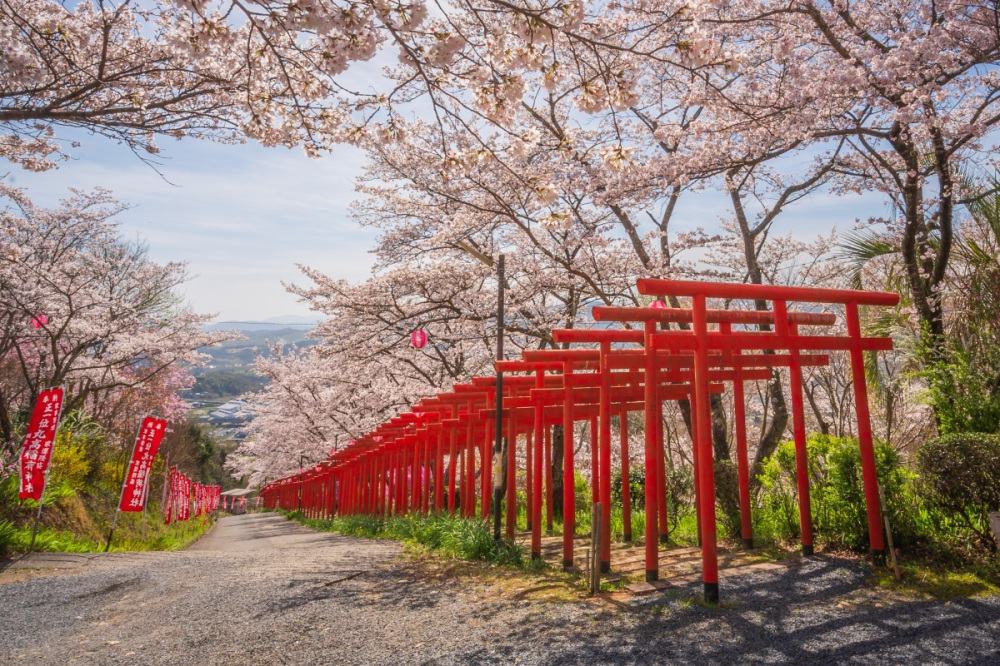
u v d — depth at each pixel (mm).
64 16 5242
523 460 17828
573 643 3922
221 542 17859
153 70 5039
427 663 3797
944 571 4824
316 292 13836
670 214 11805
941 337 6676
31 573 7551
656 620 4246
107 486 16938
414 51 3791
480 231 13359
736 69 3723
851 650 3523
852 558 5484
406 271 13016
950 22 5969
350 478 21406
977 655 3359
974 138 6699
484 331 13055
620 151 4387
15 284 12609
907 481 5715
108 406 20516
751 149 7324
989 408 5594
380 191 12922
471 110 4129
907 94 6055
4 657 4379
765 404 12438
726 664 3424
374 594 5789
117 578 7160
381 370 15797
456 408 11312
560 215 4926
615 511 10828
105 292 16719
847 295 5758
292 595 5852
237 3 3494
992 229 6766
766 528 6977
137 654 4312
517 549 7137
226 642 4469
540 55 3877
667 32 5152
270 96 4516
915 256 7137
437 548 8344
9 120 4066
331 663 3916
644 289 4789
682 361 6266
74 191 15812
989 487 4750
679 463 14766
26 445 9023
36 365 15688
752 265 10688
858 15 6824
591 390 7352
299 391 20328
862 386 5637
